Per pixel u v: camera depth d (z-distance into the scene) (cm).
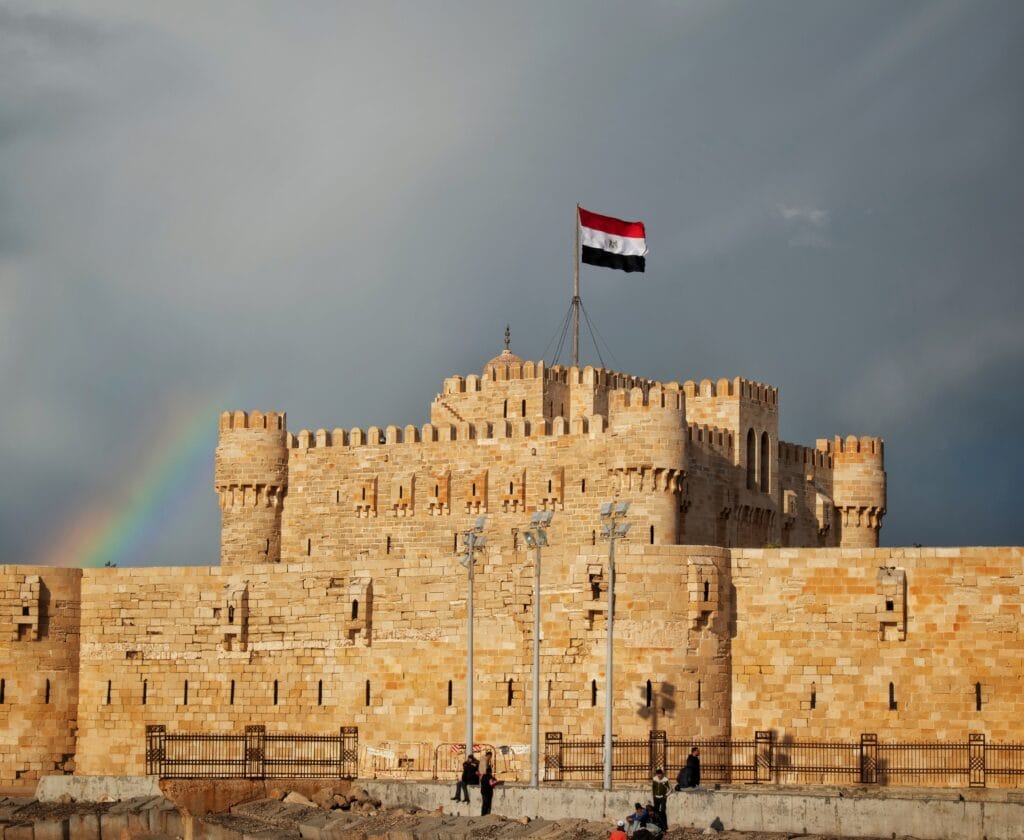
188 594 13950
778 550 12531
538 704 11850
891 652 12331
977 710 12194
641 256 18550
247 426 18575
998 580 12231
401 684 13275
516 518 17488
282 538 18588
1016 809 10075
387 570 13412
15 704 13950
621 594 12356
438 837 10638
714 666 12412
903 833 10212
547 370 18600
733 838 10269
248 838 11000
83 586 14150
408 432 18050
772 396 18538
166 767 12862
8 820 11838
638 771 12094
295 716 13612
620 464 16888
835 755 12319
